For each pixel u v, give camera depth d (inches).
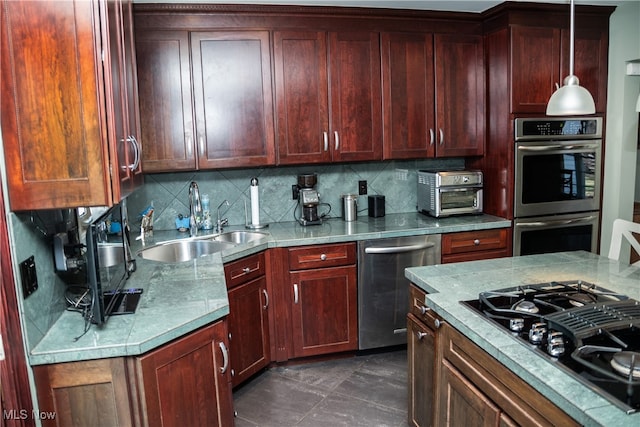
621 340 52.1
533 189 130.7
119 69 68.8
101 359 58.4
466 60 133.8
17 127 56.8
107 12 61.1
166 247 117.2
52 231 67.9
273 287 116.9
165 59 114.7
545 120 129.2
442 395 70.7
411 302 85.9
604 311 58.6
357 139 128.4
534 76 127.6
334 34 123.4
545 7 124.6
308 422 97.6
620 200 140.9
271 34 119.6
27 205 57.6
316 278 118.4
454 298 70.5
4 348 52.4
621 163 138.9
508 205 130.2
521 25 124.7
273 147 123.3
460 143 136.5
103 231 67.4
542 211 132.4
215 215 135.3
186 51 115.6
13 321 54.0
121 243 80.4
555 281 76.2
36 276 61.3
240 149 121.6
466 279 80.0
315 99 124.3
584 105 77.0
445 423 70.1
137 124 83.5
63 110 57.5
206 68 117.3
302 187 133.4
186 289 78.5
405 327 126.0
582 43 131.3
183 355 64.6
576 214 136.5
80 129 58.0
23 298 56.7
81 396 58.9
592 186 136.5
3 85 56.2
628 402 41.4
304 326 119.7
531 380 47.9
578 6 127.0
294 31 120.7
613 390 43.3
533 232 132.8
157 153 117.2
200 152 119.3
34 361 56.9
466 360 62.9
